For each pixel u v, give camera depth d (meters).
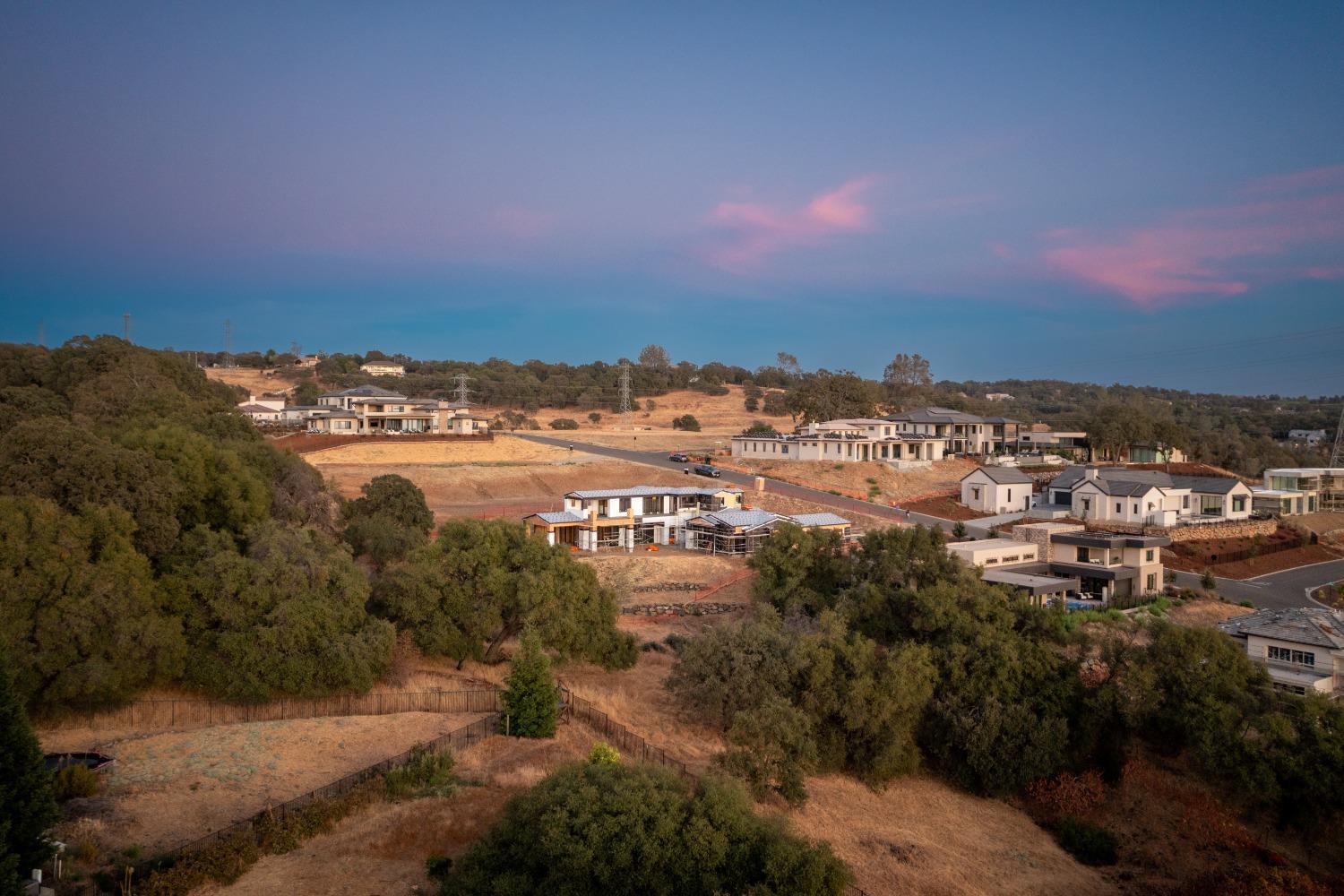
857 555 53.47
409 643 42.25
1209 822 34.28
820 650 37.56
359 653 34.78
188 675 33.94
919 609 43.25
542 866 21.52
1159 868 32.25
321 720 33.00
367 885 21.66
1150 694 37.00
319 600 35.44
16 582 29.03
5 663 21.61
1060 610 47.50
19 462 35.03
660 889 21.17
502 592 40.81
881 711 36.44
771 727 33.59
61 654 29.19
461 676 40.22
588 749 31.45
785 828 23.98
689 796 23.88
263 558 36.62
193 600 34.69
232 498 41.44
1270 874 30.33
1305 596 61.75
